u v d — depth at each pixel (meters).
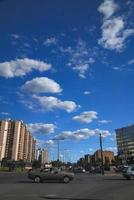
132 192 21.61
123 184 31.11
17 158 145.50
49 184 32.06
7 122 144.00
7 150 142.25
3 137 140.88
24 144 156.88
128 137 137.75
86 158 197.00
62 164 169.62
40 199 17.73
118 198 17.89
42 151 186.50
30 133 171.12
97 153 180.25
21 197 18.78
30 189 25.17
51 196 19.44
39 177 35.75
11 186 28.86
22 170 124.69
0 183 34.03
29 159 168.12
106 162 155.50
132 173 41.84
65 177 35.59
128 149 135.75
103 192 21.98
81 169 97.38
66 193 21.56
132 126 136.50
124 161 120.56
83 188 26.08
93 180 40.50
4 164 131.50
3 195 20.00
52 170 36.19
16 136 146.50
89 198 18.17
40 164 148.00
